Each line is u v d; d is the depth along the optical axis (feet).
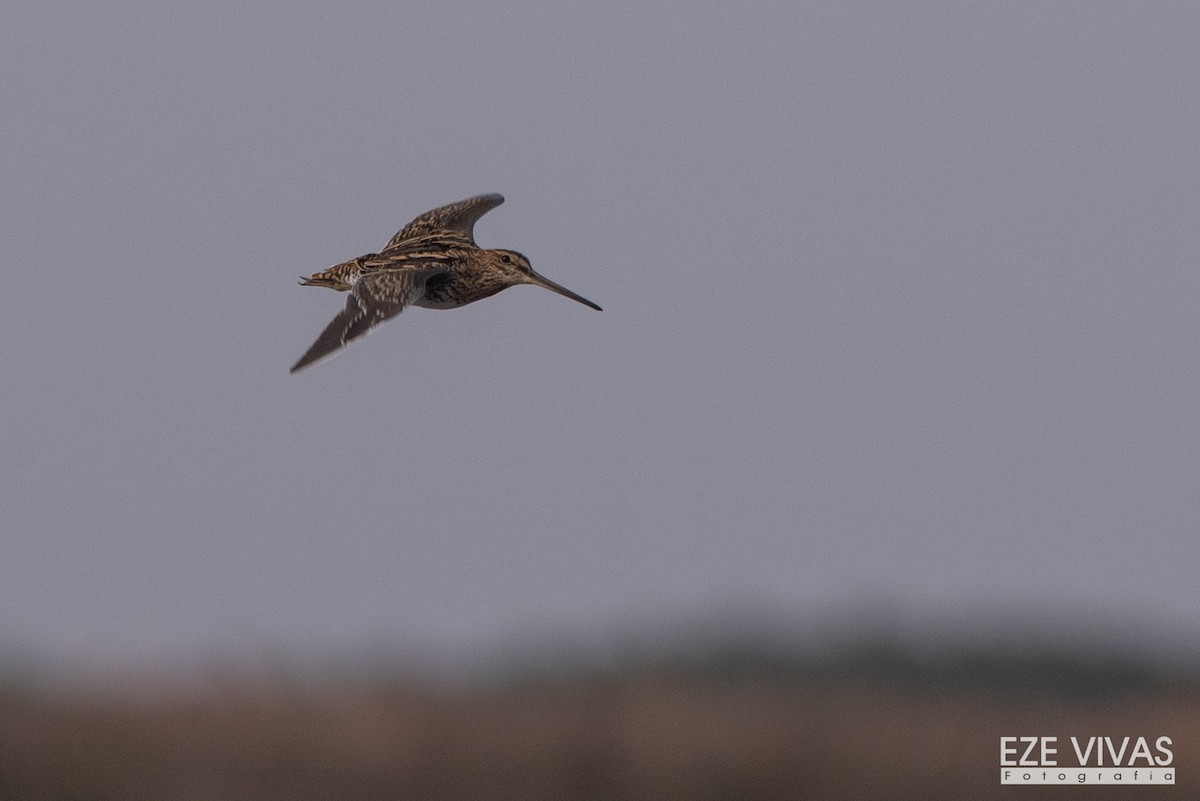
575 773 52.95
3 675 61.26
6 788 51.31
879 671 78.59
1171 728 69.62
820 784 53.52
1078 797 56.13
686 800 51.80
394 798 50.93
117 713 56.24
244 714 57.16
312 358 34.65
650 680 70.03
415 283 37.01
